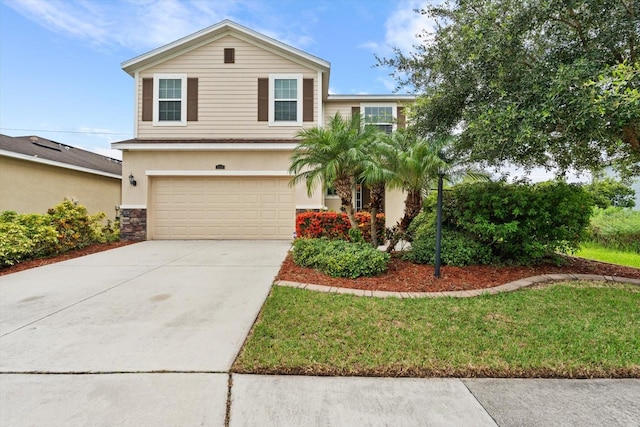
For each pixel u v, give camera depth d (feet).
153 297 16.10
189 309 14.39
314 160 22.25
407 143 21.21
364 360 9.77
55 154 47.55
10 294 16.74
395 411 7.82
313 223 31.81
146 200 35.81
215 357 10.14
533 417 7.64
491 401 8.20
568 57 16.17
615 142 17.81
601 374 9.24
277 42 37.68
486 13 16.44
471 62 17.51
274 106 38.65
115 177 54.54
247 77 38.65
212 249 30.04
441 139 19.49
